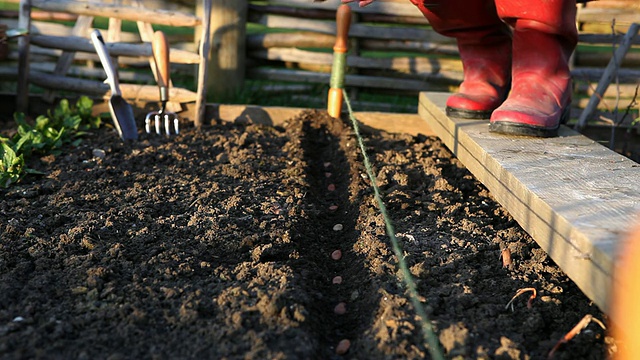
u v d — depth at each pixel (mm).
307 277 2248
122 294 2053
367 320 2004
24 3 4066
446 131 3416
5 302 1997
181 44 5035
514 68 3072
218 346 1774
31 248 2348
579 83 4781
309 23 4906
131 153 3547
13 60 4793
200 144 3723
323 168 3592
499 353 1748
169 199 2898
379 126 4195
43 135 3652
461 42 3416
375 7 4844
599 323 1841
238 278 2162
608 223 1870
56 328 1854
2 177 3014
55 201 2838
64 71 4242
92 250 2346
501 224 2711
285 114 4191
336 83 4125
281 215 2732
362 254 2418
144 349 1779
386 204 2838
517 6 2869
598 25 4656
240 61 4891
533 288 2049
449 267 2244
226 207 2801
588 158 2600
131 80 5062
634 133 4207
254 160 3428
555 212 1977
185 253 2342
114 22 4188
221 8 4762
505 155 2648
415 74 4957
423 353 1755
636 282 1514
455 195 2979
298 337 1811
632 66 4789
